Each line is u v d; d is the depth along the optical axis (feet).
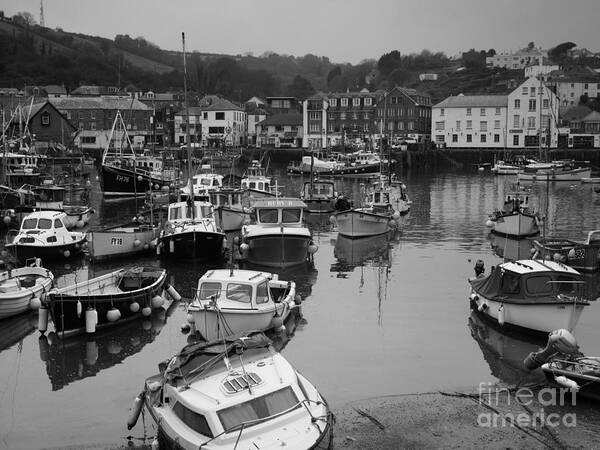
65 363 61.57
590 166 298.76
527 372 58.44
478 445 45.73
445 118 368.48
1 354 63.82
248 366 45.24
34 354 63.82
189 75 651.25
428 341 66.44
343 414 50.52
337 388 55.36
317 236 132.77
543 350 55.57
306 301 81.41
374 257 110.01
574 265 94.53
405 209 165.48
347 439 46.78
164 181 209.56
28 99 342.23
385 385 55.93
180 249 101.14
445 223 150.10
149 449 45.75
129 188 203.31
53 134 325.01
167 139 402.72
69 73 547.08
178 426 41.29
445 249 117.29
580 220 153.99
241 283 66.54
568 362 52.47
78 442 46.96
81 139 367.86
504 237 129.49
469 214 166.09
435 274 96.22
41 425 49.52
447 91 558.97
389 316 74.79
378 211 141.59
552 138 351.87
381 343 65.98
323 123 399.24
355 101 399.85
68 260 104.78
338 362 61.05
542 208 176.55
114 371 59.77
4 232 131.64
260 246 100.12
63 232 105.50
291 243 99.81
